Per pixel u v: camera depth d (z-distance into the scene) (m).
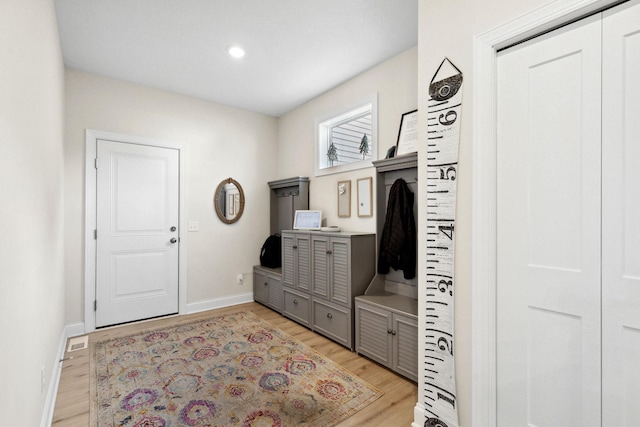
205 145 3.84
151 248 3.46
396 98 2.82
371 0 2.10
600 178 1.17
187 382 2.14
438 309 1.62
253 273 4.22
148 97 3.45
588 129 1.20
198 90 3.57
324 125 3.76
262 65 2.99
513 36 1.34
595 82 1.18
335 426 1.72
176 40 2.56
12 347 1.07
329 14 2.24
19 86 1.18
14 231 1.10
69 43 2.59
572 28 1.23
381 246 2.75
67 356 2.52
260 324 3.31
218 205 3.92
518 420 1.39
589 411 1.20
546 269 1.31
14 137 1.11
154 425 1.71
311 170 3.84
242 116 4.15
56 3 2.09
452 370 1.55
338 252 2.82
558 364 1.28
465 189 1.52
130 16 2.25
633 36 1.10
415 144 2.57
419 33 1.72
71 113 3.01
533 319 1.35
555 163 1.28
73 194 3.01
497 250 1.46
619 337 1.14
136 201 3.37
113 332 3.06
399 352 2.24
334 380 2.18
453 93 1.55
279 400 1.94
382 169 2.67
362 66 3.03
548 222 1.30
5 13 1.00
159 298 3.50
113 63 2.94
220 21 2.32
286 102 3.93
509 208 1.41
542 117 1.32
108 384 2.11
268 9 2.19
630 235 1.11
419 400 1.72
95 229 3.12
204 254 3.83
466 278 1.51
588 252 1.20
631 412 1.12
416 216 2.58
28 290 1.31
